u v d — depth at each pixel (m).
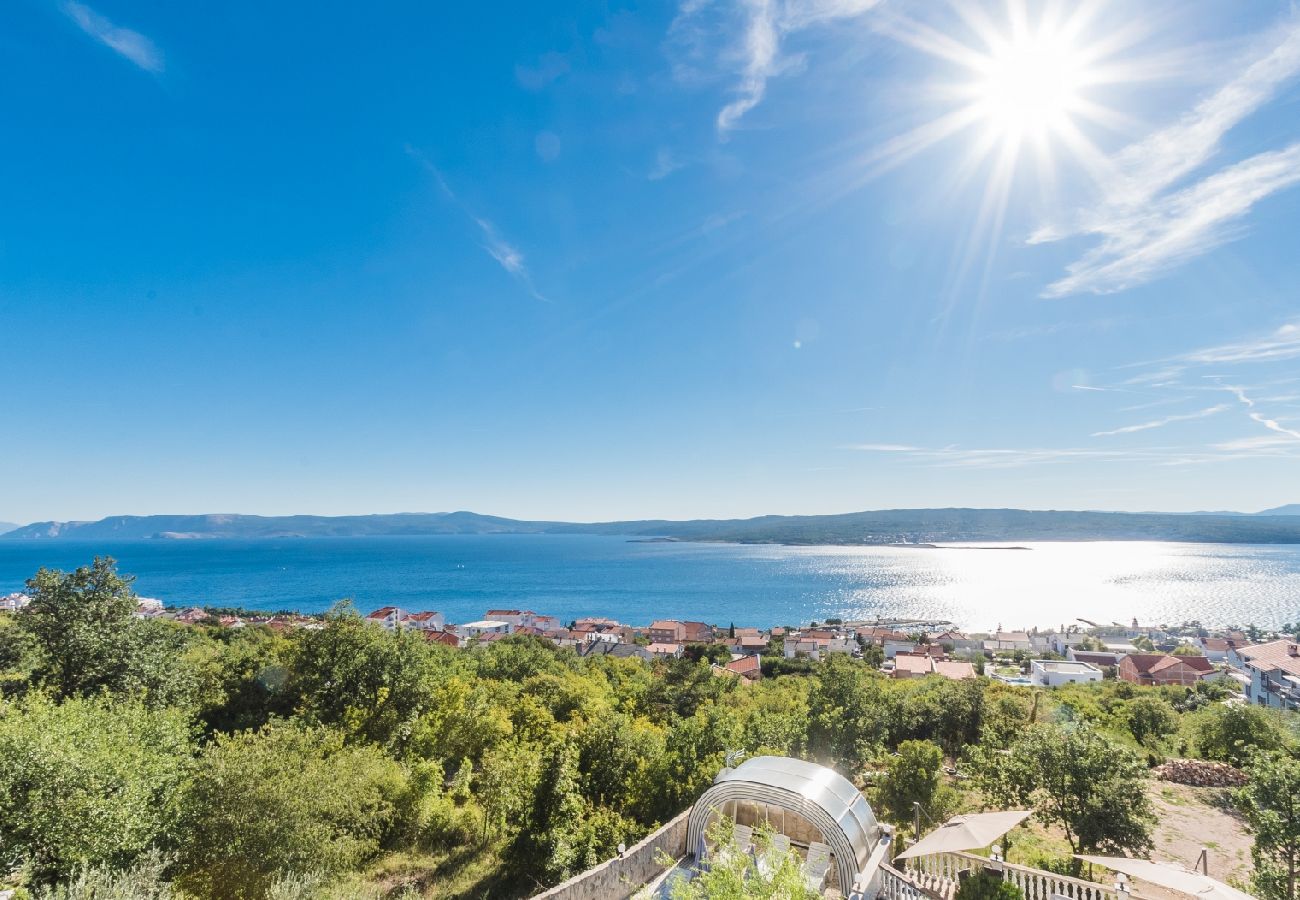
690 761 25.14
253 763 19.56
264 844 18.45
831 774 18.36
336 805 20.66
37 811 16.25
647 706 58.97
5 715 20.02
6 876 14.75
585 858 21.02
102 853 16.53
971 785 30.97
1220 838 23.81
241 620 153.00
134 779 18.77
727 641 155.50
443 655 75.00
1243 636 156.00
